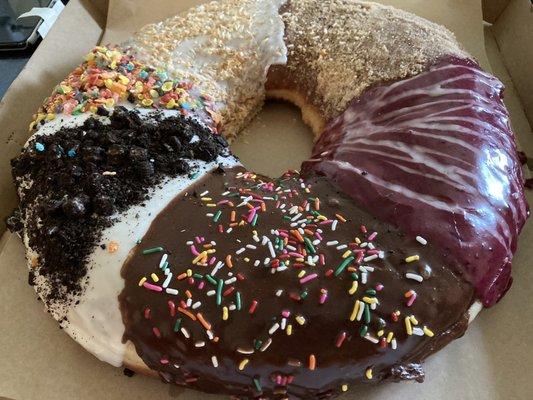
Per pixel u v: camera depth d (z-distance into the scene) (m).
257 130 0.29
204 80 0.26
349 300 0.18
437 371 0.21
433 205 0.20
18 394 0.20
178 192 0.21
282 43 0.28
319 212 0.21
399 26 0.27
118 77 0.25
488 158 0.21
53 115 0.24
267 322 0.18
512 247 0.21
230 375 0.18
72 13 0.31
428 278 0.19
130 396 0.20
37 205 0.22
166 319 0.18
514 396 0.20
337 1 0.29
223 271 0.19
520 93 0.29
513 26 0.30
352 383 0.18
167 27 0.28
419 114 0.23
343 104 0.26
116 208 0.21
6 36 0.31
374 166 0.21
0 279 0.23
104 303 0.19
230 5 0.29
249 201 0.21
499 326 0.22
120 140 0.22
